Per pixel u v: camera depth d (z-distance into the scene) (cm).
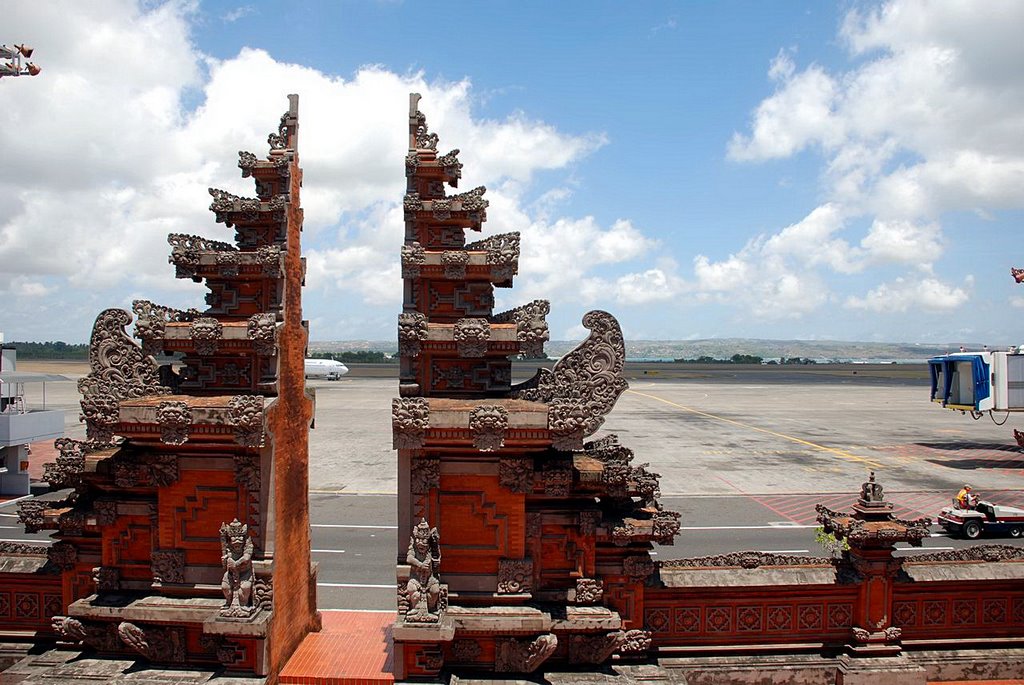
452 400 1045
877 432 5550
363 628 1276
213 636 1010
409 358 1041
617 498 1080
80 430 4959
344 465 3953
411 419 968
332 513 2864
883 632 1127
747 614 1143
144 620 1007
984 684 1146
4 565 1155
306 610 1199
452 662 1018
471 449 1016
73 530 1091
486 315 1088
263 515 1016
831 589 1148
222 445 1024
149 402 1028
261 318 1038
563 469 1021
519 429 979
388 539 2472
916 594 1163
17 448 3200
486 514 1030
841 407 7694
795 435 5325
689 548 2378
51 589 1162
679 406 7738
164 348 1068
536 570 1045
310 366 11912
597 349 1041
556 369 1043
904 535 1088
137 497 1072
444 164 1077
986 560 1191
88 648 1077
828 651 1147
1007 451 4606
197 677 978
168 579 1039
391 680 1023
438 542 987
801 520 2780
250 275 1098
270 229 1143
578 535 1047
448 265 1047
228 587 971
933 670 1148
